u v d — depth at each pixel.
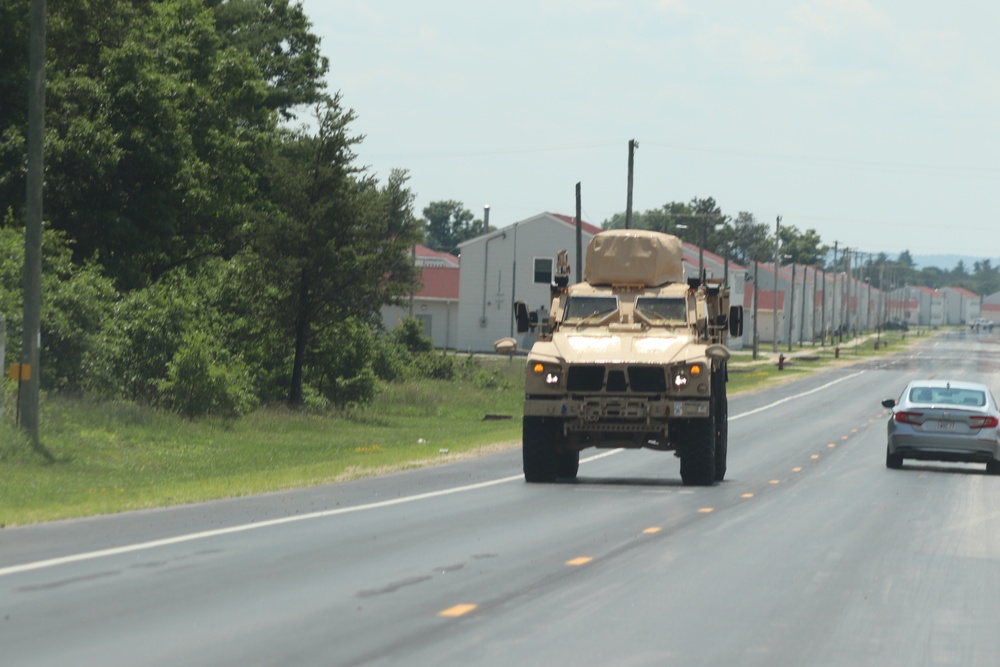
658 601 25.92
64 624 22.69
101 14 102.12
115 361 83.81
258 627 22.59
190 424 80.25
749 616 24.50
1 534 35.00
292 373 102.81
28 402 58.81
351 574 28.72
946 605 26.20
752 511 43.88
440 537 35.47
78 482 51.56
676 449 56.41
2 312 74.06
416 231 161.25
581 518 40.81
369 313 103.12
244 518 39.47
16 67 94.75
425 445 77.94
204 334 88.19
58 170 95.31
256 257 100.31
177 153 101.38
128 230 98.56
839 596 27.00
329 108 102.19
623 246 58.56
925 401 64.94
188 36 117.06
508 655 20.56
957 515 44.09
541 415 53.75
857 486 55.06
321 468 60.16
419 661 19.98
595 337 55.84
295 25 146.25
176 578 27.81
